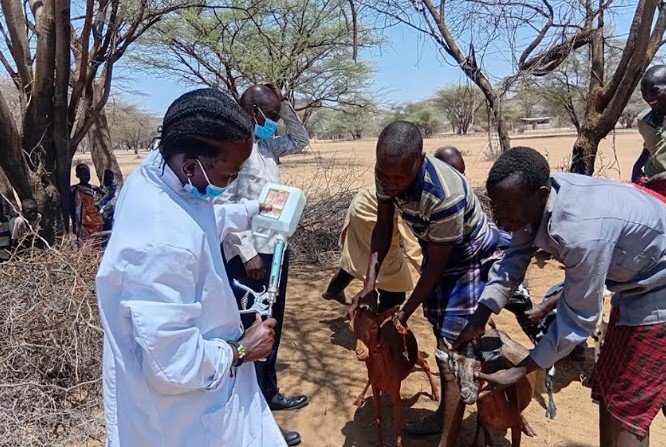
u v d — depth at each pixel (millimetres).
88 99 6523
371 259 3152
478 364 2605
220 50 17953
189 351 1635
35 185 5785
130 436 1743
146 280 1567
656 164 4484
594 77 6566
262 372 3594
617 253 2312
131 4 6930
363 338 2869
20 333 3832
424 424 3387
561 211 2229
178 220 1631
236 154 1665
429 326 5055
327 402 3852
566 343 2328
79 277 4066
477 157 23328
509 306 3629
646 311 2420
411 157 2561
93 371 3895
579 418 3555
